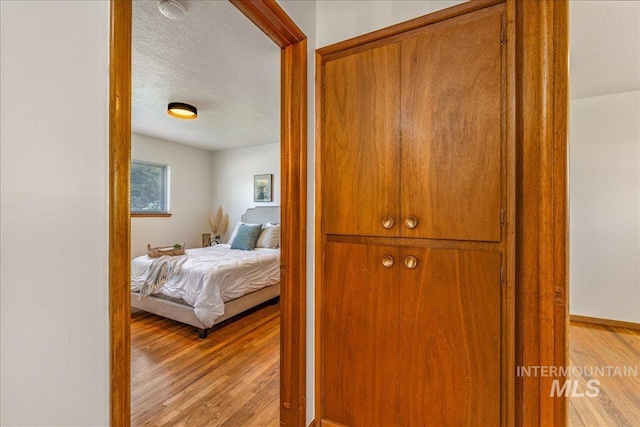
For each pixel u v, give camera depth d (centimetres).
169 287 296
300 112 142
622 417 134
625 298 135
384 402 134
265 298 355
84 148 60
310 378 149
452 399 121
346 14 145
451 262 121
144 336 275
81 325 60
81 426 60
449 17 122
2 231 49
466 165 118
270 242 420
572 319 143
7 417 50
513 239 110
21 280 52
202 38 187
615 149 130
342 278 145
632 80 124
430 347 125
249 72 233
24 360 52
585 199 137
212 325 272
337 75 147
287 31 133
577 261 140
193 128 398
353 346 142
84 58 60
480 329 116
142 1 154
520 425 109
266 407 173
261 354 240
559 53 104
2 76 49
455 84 121
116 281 65
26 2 52
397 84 133
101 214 63
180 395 184
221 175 539
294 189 143
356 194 142
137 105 308
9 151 50
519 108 110
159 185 468
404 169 131
